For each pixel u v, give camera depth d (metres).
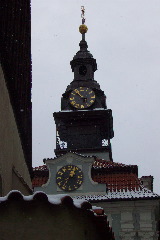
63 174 37.59
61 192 36.81
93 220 8.59
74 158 38.22
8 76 12.51
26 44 17.42
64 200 8.11
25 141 17.19
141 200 33.75
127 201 33.84
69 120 47.97
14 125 14.12
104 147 46.22
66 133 47.50
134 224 33.12
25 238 7.84
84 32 57.00
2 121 11.71
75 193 36.47
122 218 33.44
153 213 33.47
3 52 11.55
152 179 40.97
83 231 8.34
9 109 12.98
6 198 7.84
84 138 47.19
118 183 37.12
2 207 7.91
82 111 47.94
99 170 38.41
